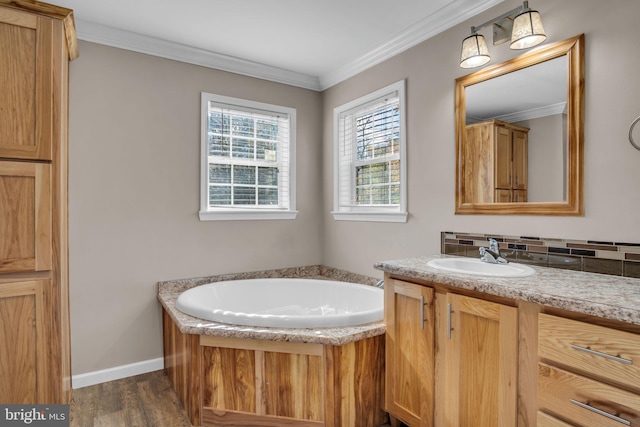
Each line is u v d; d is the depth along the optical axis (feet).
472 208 7.34
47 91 6.05
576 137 5.76
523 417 4.58
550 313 4.33
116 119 8.63
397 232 9.11
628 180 5.27
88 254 8.35
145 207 9.02
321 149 11.85
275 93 10.94
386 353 6.59
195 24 8.15
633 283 4.91
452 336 5.46
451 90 7.76
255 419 6.49
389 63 9.29
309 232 11.65
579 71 5.72
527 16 5.72
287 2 7.27
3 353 5.81
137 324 8.94
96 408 7.34
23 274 5.95
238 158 10.44
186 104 9.53
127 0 7.16
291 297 10.02
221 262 10.12
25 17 5.90
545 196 6.18
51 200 6.13
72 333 8.17
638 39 5.15
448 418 5.51
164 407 7.38
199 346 6.72
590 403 3.89
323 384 6.18
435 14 7.70
